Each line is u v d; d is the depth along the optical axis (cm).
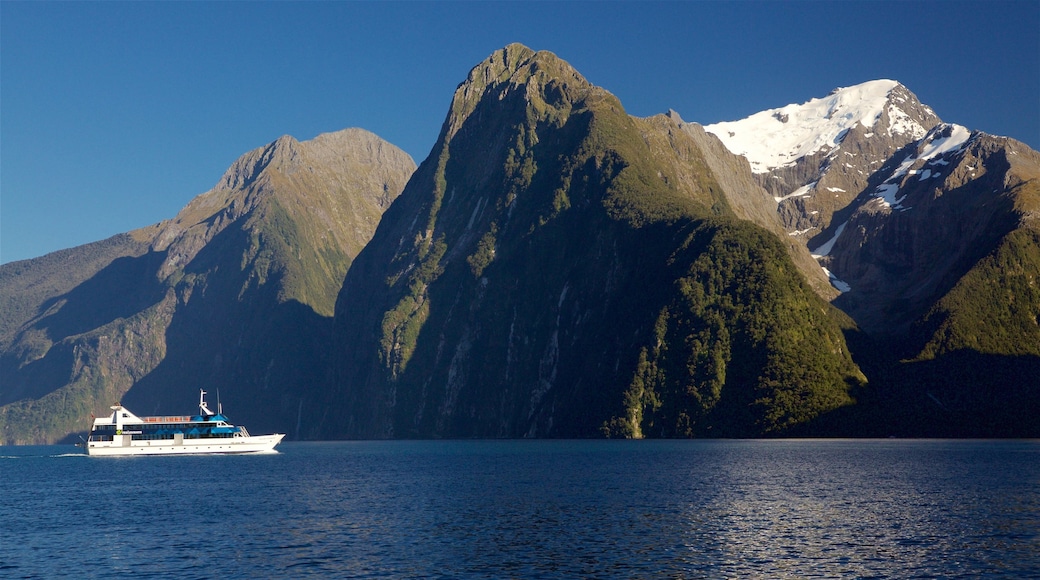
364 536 10625
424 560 9288
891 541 9912
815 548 9625
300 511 12825
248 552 9838
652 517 11694
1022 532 10294
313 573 8838
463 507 12938
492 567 8962
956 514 11600
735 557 9262
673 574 8638
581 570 8806
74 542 10712
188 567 9200
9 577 8969
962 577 8388
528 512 12306
